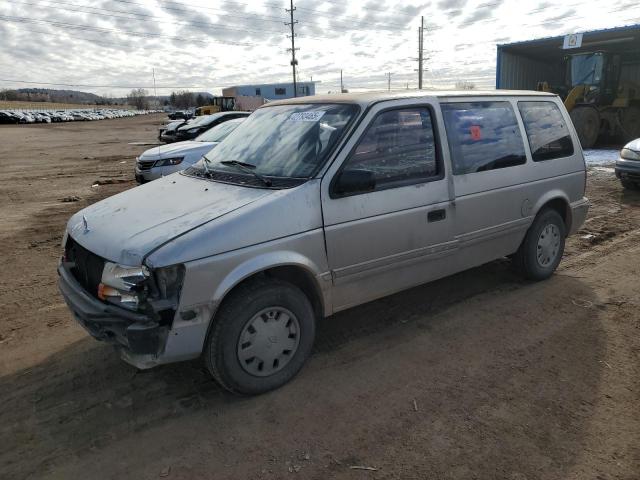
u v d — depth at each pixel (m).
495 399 3.16
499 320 4.23
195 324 2.89
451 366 3.55
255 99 51.81
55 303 4.80
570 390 3.24
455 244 4.12
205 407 3.15
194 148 9.38
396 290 3.89
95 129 42.38
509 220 4.53
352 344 3.88
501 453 2.69
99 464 2.69
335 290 3.50
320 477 2.56
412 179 3.81
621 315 4.29
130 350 2.91
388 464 2.63
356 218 3.46
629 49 17.78
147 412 3.12
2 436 2.92
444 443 2.78
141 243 2.86
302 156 3.52
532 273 4.95
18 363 3.72
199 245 2.85
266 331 3.19
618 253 5.91
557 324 4.14
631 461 2.62
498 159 4.39
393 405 3.12
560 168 4.96
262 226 3.06
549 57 19.88
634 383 3.30
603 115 15.95
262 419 3.02
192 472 2.62
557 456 2.66
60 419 3.06
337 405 3.14
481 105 4.37
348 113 3.64
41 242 6.96
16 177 13.74
